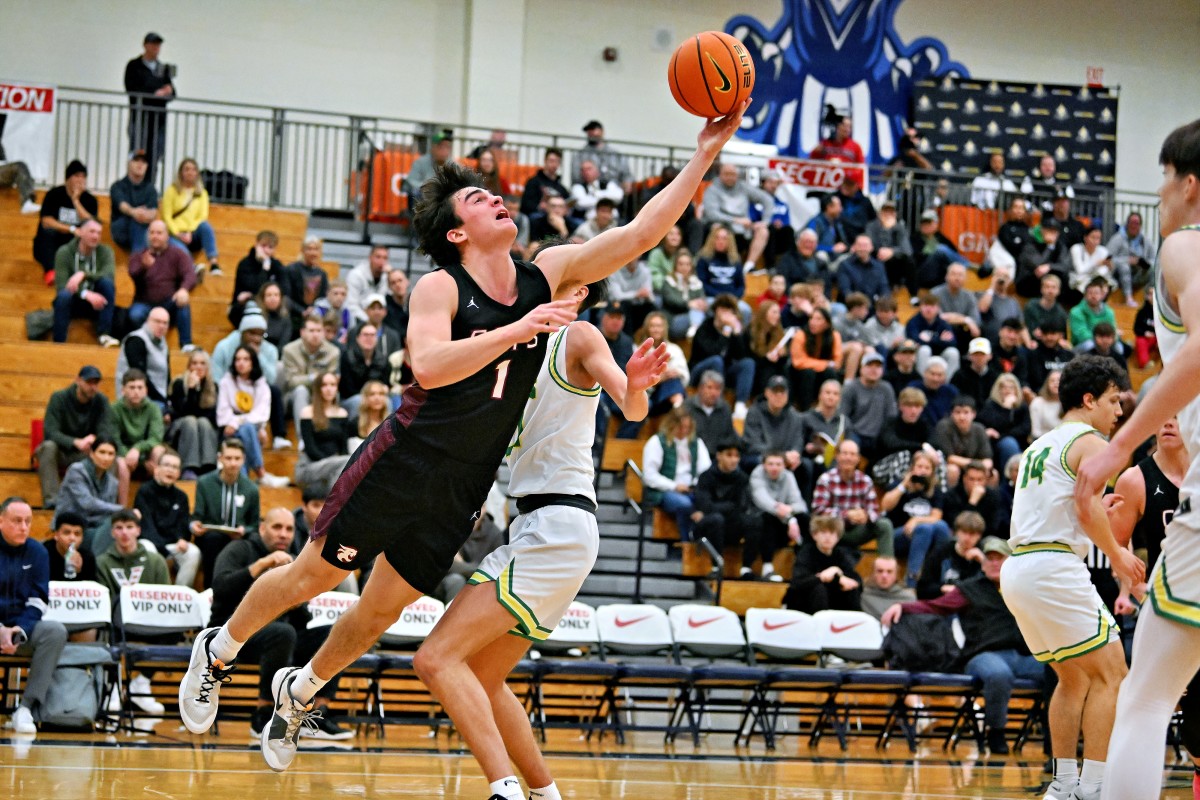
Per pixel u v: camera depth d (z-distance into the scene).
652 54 25.03
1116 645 6.93
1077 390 7.17
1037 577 6.98
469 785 8.21
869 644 12.93
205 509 13.01
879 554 14.42
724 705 13.72
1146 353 20.17
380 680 12.32
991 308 19.28
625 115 24.88
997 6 26.69
